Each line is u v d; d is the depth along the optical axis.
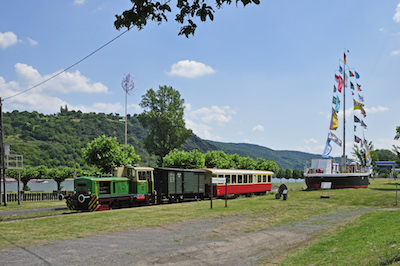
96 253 11.27
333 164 44.75
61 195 24.73
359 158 64.50
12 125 183.25
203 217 19.97
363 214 21.95
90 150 32.84
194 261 10.76
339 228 17.03
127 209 24.16
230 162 58.66
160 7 6.49
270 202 28.95
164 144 64.25
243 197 38.28
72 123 197.50
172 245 12.82
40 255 10.81
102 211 23.05
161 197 30.23
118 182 26.59
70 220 18.08
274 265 10.36
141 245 12.64
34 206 28.55
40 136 171.62
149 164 143.12
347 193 33.78
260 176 42.34
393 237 11.30
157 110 63.97
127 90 41.88
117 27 6.51
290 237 14.91
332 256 10.38
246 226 17.36
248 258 11.30
